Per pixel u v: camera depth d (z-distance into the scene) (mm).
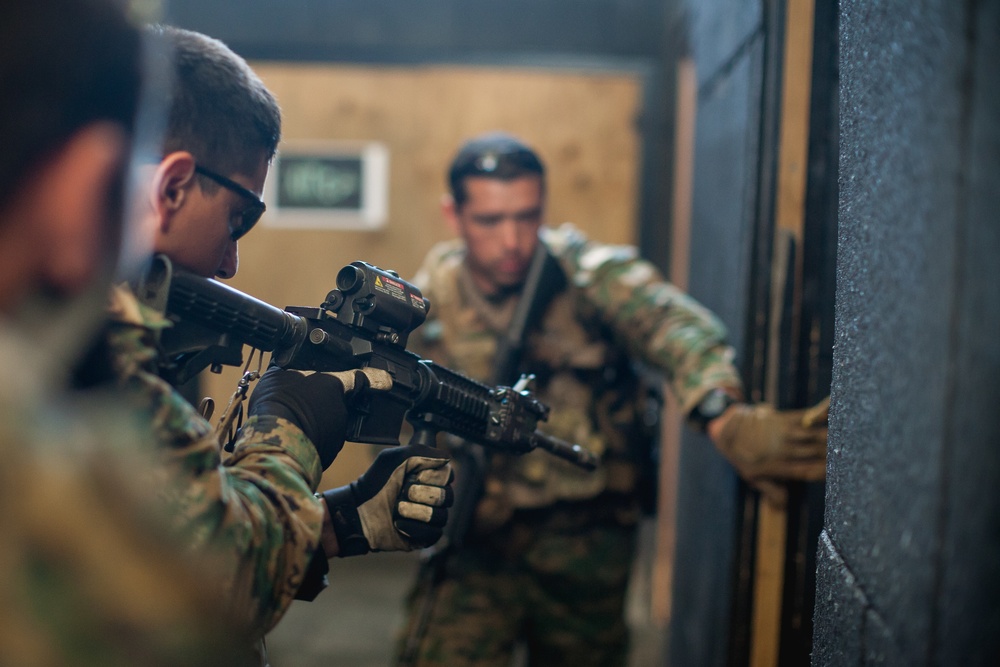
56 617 378
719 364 1776
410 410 1252
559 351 1940
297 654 2971
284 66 3818
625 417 1984
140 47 501
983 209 519
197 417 676
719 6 2145
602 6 3764
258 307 930
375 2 3771
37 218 447
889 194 696
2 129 427
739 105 1876
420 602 1921
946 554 564
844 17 875
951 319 562
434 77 3838
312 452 879
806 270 1626
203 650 433
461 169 1962
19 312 445
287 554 747
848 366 827
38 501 385
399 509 1067
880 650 683
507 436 1394
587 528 1942
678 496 2613
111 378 592
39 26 438
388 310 1094
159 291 773
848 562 802
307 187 3918
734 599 1727
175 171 823
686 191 3447
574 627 1962
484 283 2012
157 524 445
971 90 536
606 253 1998
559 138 3812
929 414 598
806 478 1612
